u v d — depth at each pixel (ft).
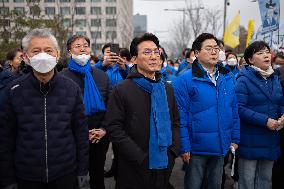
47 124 9.45
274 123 12.51
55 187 9.71
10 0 136.26
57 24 61.82
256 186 13.85
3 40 57.31
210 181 12.84
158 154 10.16
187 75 12.58
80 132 10.28
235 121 12.77
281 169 14.67
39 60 9.02
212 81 12.35
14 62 19.26
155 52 10.43
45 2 113.39
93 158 14.40
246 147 13.32
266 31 26.30
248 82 13.23
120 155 10.54
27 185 9.53
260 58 13.11
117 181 10.73
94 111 13.65
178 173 20.20
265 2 26.21
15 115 9.51
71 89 10.00
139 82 10.36
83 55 13.80
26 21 59.11
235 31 33.22
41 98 9.48
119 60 17.42
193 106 12.37
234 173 14.46
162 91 10.52
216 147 12.18
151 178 10.39
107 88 14.51
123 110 10.36
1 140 9.53
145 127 10.21
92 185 14.67
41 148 9.37
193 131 12.33
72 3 101.04
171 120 10.89
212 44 12.41
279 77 14.61
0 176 9.69
